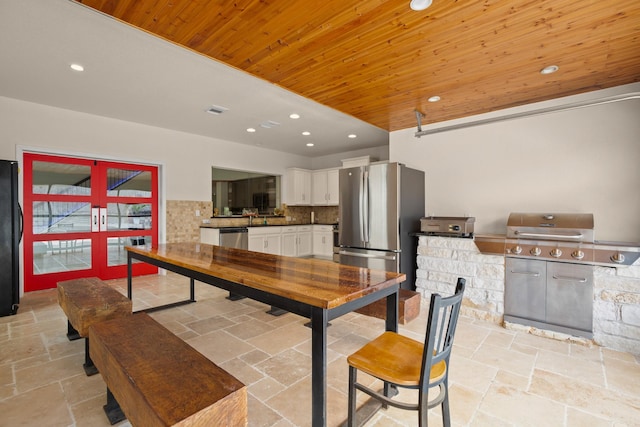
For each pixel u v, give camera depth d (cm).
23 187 394
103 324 171
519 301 292
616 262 246
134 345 145
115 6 182
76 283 261
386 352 149
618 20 191
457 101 336
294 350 247
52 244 424
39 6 202
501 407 177
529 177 342
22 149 385
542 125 335
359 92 310
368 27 201
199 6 181
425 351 121
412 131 434
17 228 327
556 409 175
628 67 255
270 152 692
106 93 358
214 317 323
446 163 402
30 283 407
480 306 316
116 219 479
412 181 389
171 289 432
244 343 260
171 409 98
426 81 286
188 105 399
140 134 486
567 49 227
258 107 406
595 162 305
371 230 380
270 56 240
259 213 698
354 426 147
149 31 206
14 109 379
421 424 122
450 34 209
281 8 183
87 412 171
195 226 556
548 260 277
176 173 530
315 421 131
